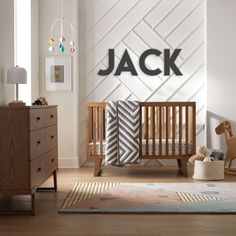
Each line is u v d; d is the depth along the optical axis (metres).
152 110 5.49
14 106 3.53
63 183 4.93
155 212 3.55
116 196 4.15
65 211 3.57
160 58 6.34
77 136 6.26
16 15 5.56
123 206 3.74
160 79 6.34
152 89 6.35
